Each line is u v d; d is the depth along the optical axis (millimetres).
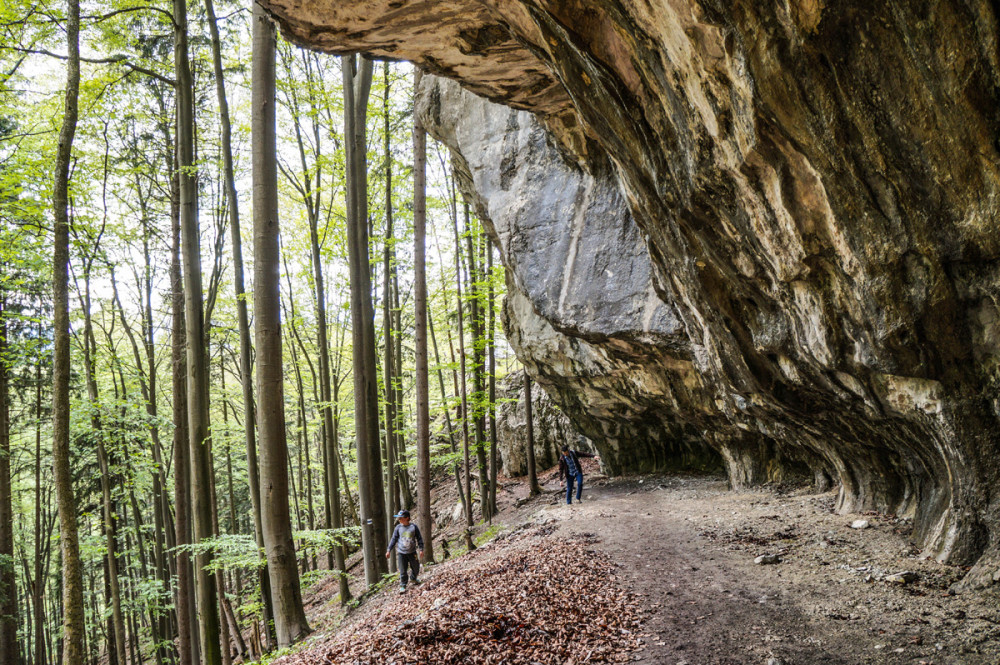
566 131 10180
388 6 5930
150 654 21828
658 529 9211
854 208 4035
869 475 7664
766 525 8328
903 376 4797
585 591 6355
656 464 16406
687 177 5203
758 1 3434
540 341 15047
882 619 4660
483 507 17219
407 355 25219
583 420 17219
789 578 6020
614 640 5109
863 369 5262
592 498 14125
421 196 11234
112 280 15383
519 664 4848
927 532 5863
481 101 12914
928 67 3240
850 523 7352
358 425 11609
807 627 4828
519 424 22281
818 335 5273
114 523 16922
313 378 19016
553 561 7680
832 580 5711
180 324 12266
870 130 3592
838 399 6242
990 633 4008
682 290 7676
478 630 5551
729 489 12344
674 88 4527
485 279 16719
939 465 5668
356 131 11750
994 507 4793
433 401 23000
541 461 21781
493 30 6484
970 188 3520
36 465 15750
